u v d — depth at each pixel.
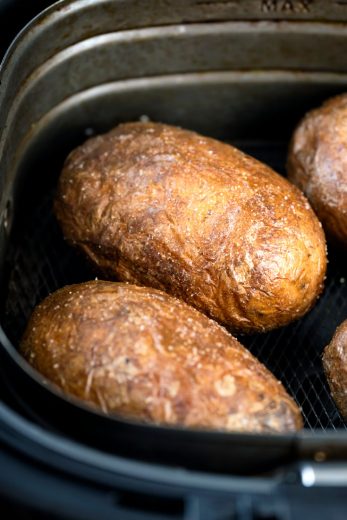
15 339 0.42
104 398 0.34
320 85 0.47
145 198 0.40
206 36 0.45
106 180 0.41
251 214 0.39
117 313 0.36
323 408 0.41
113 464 0.31
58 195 0.43
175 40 0.44
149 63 0.45
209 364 0.35
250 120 0.49
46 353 0.36
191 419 0.34
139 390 0.34
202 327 0.36
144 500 0.30
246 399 0.34
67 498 0.30
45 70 0.43
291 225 0.40
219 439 0.32
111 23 0.43
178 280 0.40
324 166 0.43
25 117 0.43
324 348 0.41
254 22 0.44
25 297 0.44
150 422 0.34
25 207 0.45
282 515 0.30
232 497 0.30
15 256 0.44
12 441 0.31
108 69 0.45
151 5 0.43
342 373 0.38
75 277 0.45
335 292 0.45
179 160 0.40
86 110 0.46
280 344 0.43
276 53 0.46
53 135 0.46
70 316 0.36
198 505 0.30
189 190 0.40
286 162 0.46
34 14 0.41
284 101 0.48
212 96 0.47
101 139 0.43
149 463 0.32
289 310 0.40
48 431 0.34
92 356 0.35
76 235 0.42
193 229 0.39
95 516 0.30
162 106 0.47
